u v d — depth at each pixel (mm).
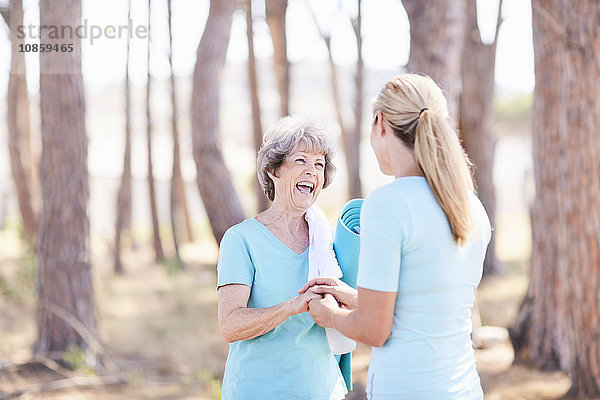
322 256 2354
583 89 4387
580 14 4352
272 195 2471
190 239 20812
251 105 12148
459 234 1858
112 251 16281
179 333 8383
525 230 21984
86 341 6773
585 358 4566
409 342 1859
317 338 2385
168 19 15516
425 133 1862
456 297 1895
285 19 12930
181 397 5820
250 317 2205
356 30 13414
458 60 6297
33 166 15633
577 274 4543
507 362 6629
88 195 6957
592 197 4430
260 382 2326
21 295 9953
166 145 38125
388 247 1821
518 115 29141
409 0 6254
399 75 2008
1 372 6297
